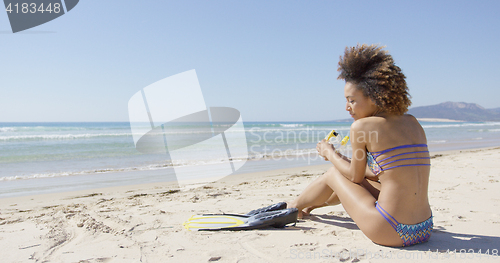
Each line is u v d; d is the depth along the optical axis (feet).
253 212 9.56
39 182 20.98
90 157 34.53
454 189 14.60
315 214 10.05
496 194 13.42
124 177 22.67
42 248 7.18
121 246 7.25
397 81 6.22
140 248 7.11
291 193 15.07
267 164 29.25
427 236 6.95
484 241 7.22
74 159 33.14
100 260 6.38
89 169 26.61
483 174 19.26
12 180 21.80
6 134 80.12
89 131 96.22
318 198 8.77
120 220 9.73
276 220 8.43
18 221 9.94
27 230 8.80
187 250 6.93
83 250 7.02
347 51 6.76
